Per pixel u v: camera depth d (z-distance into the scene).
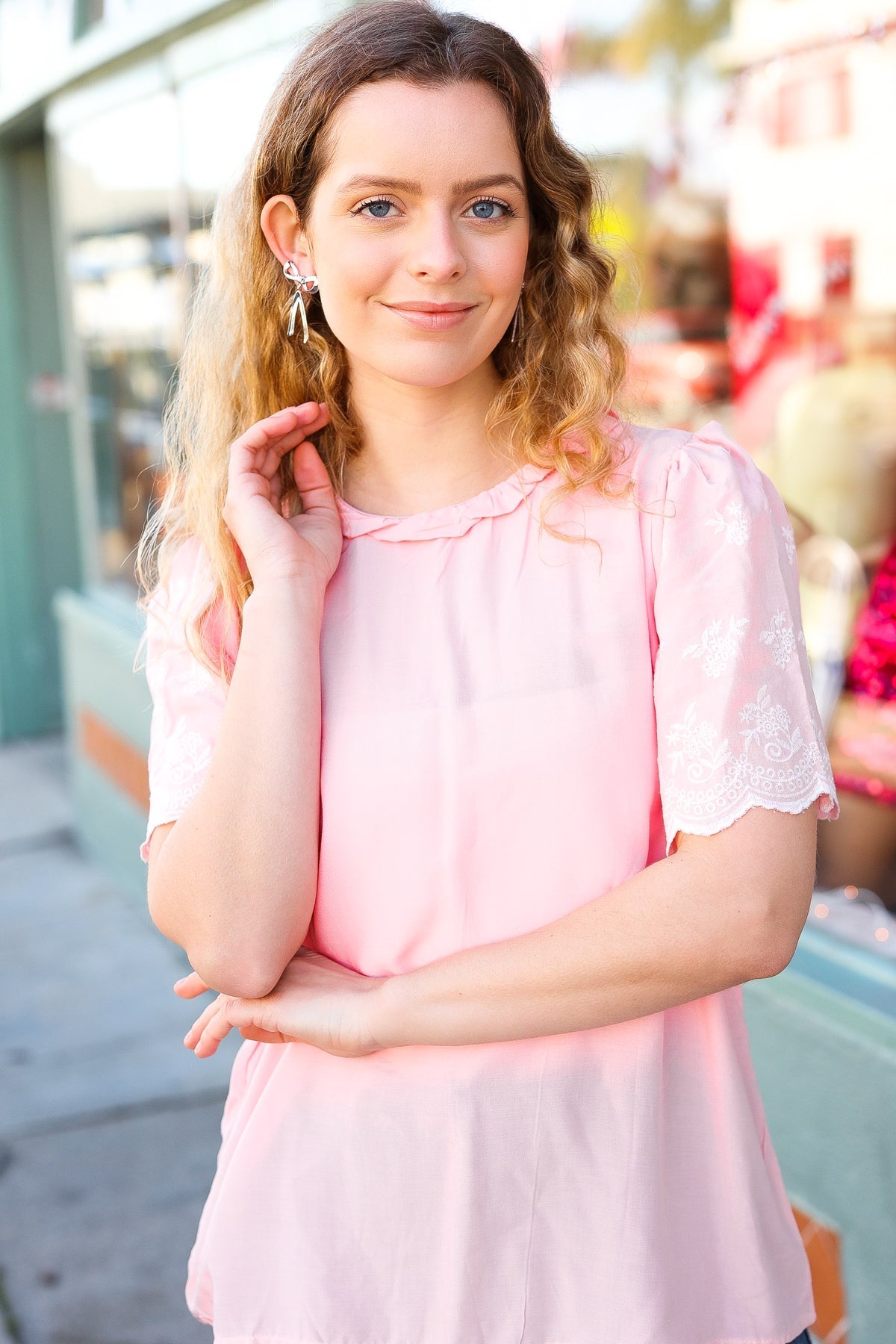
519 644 1.10
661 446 1.14
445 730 1.09
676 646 1.05
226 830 1.10
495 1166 1.10
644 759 1.08
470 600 1.12
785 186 2.56
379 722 1.11
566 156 1.17
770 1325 1.13
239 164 1.27
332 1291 1.13
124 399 4.51
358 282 1.08
